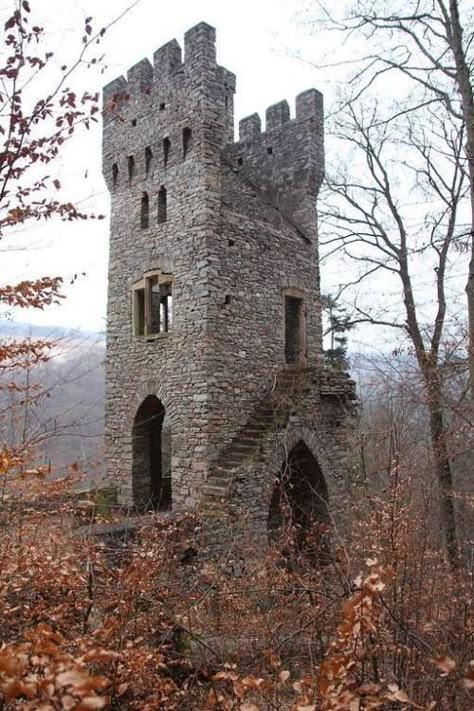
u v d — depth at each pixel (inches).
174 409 550.6
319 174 677.9
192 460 526.3
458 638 206.2
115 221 644.1
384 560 229.9
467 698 183.8
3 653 113.7
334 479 568.4
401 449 360.5
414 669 181.0
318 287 670.5
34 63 181.9
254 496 487.8
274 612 278.8
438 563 264.5
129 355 611.2
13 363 287.7
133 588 235.1
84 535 309.9
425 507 302.2
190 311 546.3
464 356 473.1
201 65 550.0
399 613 207.3
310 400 556.7
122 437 609.9
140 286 604.4
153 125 601.9
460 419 459.5
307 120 671.8
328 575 350.3
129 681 198.4
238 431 545.6
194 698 221.1
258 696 208.4
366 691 143.3
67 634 228.4
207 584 342.3
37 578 240.4
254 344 576.7
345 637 153.7
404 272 634.8
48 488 330.0
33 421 334.6
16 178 197.9
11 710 132.2
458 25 380.8
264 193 686.5
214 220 547.2
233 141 749.9
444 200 567.5
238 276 567.2
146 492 607.5
